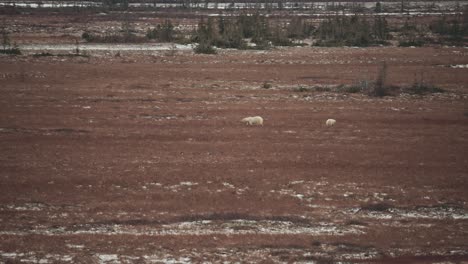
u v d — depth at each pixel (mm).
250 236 65812
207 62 184875
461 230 69062
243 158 92750
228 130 109375
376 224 70250
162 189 79125
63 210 71812
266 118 119000
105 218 69812
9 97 131250
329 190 80188
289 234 66688
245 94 141375
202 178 83312
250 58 194625
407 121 119500
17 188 77812
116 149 96125
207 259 60156
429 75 171125
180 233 66312
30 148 95250
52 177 82188
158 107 126125
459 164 92375
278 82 157250
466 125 117500
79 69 167125
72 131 106250
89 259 59594
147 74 162875
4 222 67812
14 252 60625
